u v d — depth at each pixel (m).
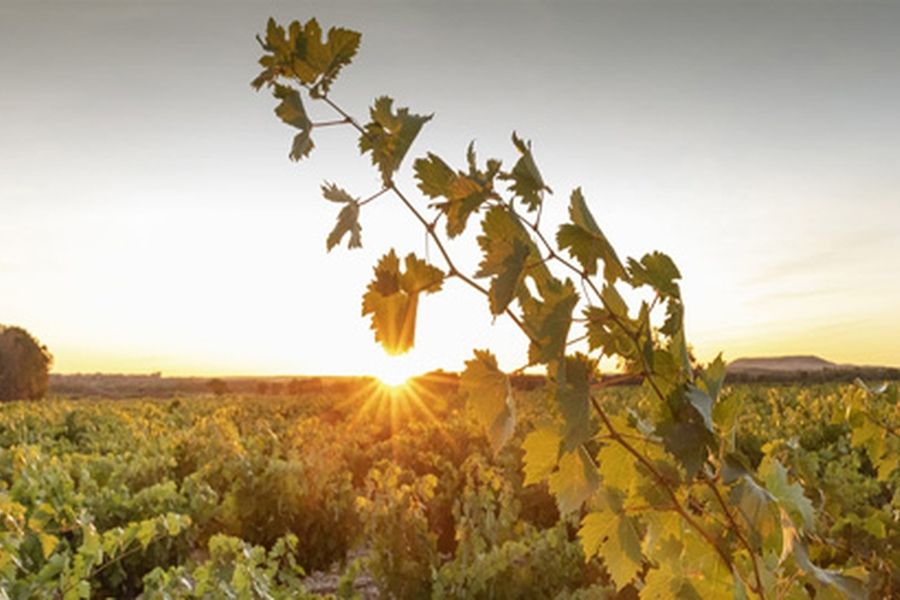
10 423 20.81
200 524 8.92
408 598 6.27
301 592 5.42
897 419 2.99
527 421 11.16
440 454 13.75
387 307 1.24
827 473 5.93
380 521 6.61
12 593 4.25
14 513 5.53
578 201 1.31
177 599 4.34
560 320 1.18
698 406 1.20
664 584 1.59
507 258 1.18
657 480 1.35
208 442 12.45
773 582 1.56
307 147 1.25
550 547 5.73
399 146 1.27
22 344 65.19
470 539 6.69
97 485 10.17
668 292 1.29
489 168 1.29
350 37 1.25
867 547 2.56
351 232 1.25
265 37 1.25
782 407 18.64
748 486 1.31
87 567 4.73
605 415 1.29
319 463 10.28
